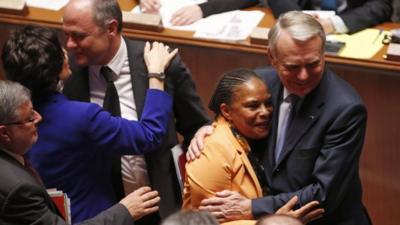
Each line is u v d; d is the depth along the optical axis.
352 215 8.45
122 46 9.10
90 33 8.59
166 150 9.36
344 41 11.41
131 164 9.29
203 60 12.03
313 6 12.71
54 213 7.61
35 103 8.23
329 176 7.75
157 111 8.76
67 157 8.35
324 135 7.81
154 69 8.95
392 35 11.17
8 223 7.17
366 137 11.70
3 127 7.23
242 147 8.12
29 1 12.94
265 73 8.41
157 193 8.53
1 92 7.25
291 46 7.44
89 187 8.66
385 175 11.87
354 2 12.39
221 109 8.18
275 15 12.31
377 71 10.91
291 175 8.05
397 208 11.98
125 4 12.93
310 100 7.87
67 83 9.25
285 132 8.11
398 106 11.20
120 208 8.08
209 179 8.02
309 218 7.93
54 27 12.27
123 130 8.38
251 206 7.89
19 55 7.93
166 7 12.76
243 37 11.69
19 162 7.46
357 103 7.68
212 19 12.34
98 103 9.27
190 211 5.43
